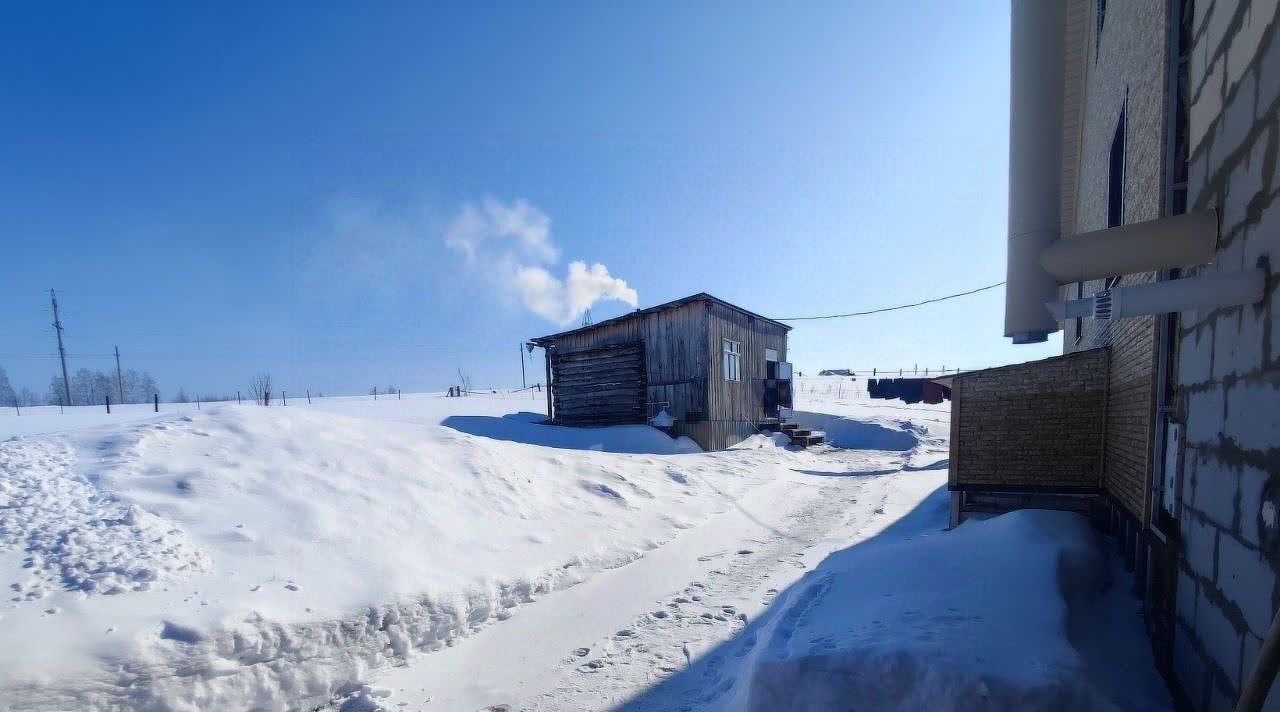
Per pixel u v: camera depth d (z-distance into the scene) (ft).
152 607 10.00
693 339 45.91
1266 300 6.34
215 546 12.39
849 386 144.97
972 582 11.64
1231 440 7.35
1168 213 9.92
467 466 21.25
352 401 116.16
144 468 14.65
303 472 16.76
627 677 11.58
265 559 12.51
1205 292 6.72
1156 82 10.89
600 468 28.25
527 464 25.03
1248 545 6.75
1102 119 18.39
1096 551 13.73
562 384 55.01
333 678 10.86
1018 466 18.98
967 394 19.95
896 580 12.41
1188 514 9.05
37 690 8.01
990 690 7.43
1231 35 7.51
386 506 16.63
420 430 23.43
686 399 46.21
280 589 11.62
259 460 16.62
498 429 49.03
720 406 47.29
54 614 9.24
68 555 10.72
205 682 9.40
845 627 9.95
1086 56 21.27
